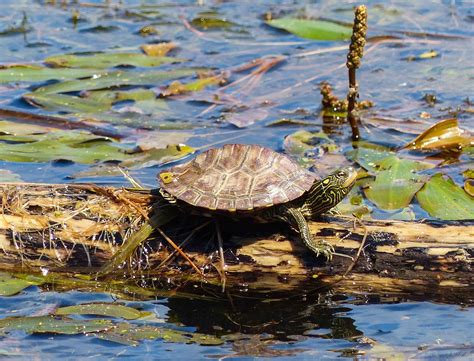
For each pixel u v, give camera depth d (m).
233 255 8.73
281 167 8.53
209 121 13.31
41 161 11.51
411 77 15.09
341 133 12.97
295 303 8.59
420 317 8.25
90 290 8.77
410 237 8.59
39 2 19.64
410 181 10.80
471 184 11.00
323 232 8.72
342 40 16.94
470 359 7.51
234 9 19.20
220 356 7.63
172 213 8.88
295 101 14.17
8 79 14.14
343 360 7.55
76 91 14.31
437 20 17.94
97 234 8.94
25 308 8.40
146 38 17.06
